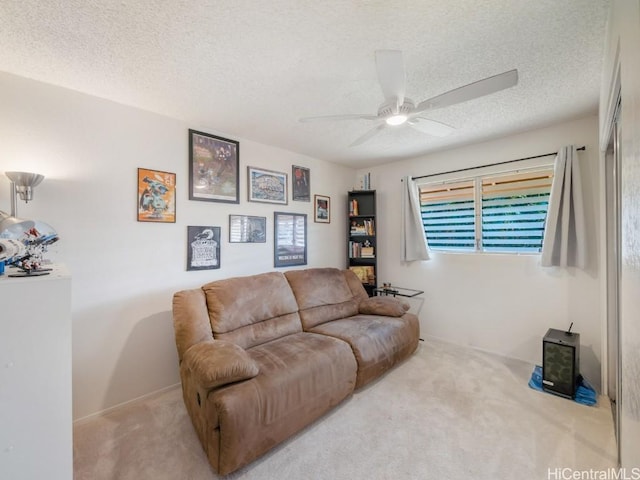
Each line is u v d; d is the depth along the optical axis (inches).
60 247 79.0
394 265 154.9
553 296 107.7
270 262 129.4
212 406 60.9
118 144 88.7
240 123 104.8
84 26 56.2
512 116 98.2
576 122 101.5
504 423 76.6
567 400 86.9
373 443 70.1
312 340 93.1
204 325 84.7
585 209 100.0
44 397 39.7
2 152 71.8
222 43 61.8
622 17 37.1
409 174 148.9
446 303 136.2
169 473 61.6
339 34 59.2
